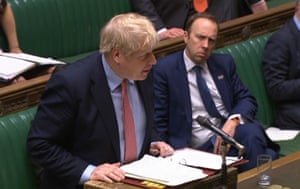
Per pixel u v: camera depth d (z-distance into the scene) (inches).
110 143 170.2
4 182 192.1
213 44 227.3
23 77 228.2
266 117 261.7
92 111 167.9
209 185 154.3
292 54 258.2
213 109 229.8
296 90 255.6
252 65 260.5
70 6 273.4
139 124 174.9
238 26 273.4
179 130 228.2
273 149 232.1
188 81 228.4
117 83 170.2
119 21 161.8
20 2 262.7
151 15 282.8
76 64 170.6
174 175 152.9
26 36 262.8
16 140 195.0
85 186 155.6
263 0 305.9
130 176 155.5
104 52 165.5
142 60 162.1
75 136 170.2
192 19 227.1
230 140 155.3
